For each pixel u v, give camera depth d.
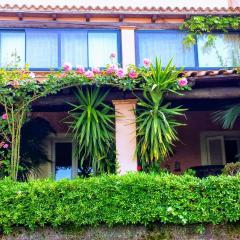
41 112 10.95
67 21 12.75
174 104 10.22
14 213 7.32
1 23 12.56
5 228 7.33
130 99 9.33
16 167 8.67
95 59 12.66
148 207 7.34
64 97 9.43
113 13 12.70
